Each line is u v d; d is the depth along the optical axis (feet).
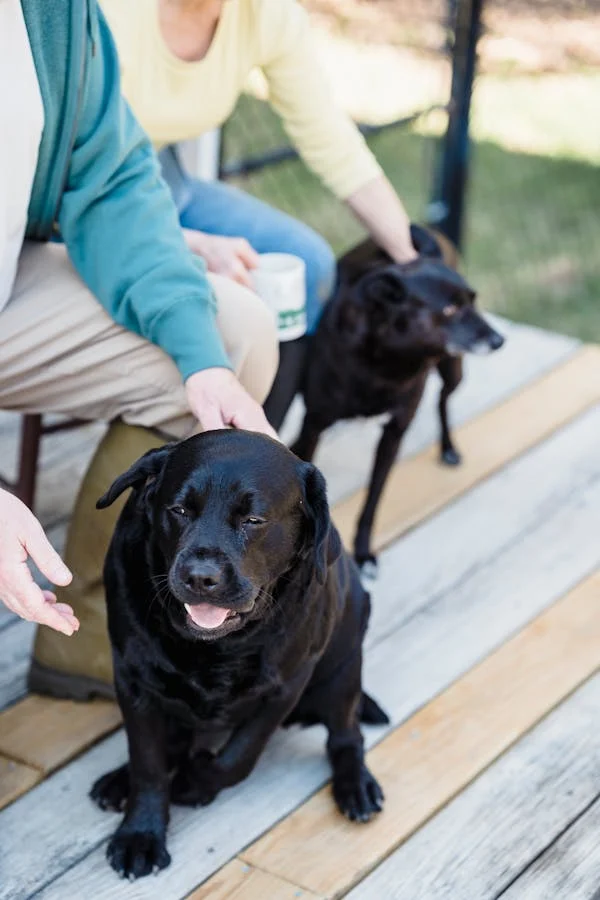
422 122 16.99
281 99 10.33
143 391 7.96
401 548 10.93
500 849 7.50
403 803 7.85
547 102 26.18
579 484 12.19
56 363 7.91
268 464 6.48
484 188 22.94
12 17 6.80
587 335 18.21
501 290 19.51
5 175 6.98
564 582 10.52
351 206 10.89
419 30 21.45
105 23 7.56
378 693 8.95
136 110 9.26
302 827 7.61
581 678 9.25
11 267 7.47
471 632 9.75
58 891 7.00
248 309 8.17
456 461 12.42
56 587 8.48
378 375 10.85
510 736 8.54
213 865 7.26
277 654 6.99
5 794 7.68
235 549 6.29
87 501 8.26
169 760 7.99
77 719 8.43
